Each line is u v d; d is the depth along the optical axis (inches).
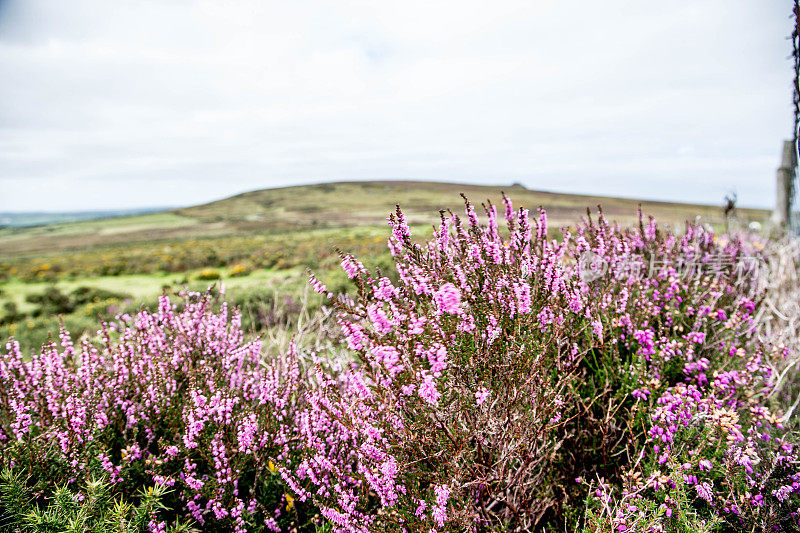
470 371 79.7
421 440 76.5
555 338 87.4
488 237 101.8
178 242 3038.9
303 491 88.6
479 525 77.8
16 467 87.4
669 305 122.6
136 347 121.3
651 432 86.1
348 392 101.6
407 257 90.5
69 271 1481.3
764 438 93.5
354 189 5354.3
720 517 81.3
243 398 108.2
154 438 108.7
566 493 88.3
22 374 111.3
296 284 303.1
